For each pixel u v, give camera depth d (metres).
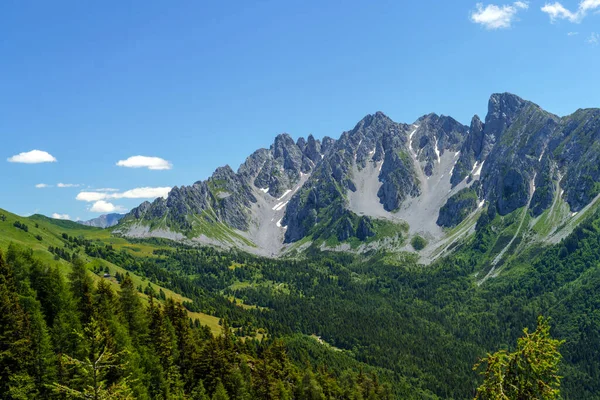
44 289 99.75
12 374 73.06
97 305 102.88
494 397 36.22
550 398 35.03
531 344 36.09
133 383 81.38
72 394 41.12
